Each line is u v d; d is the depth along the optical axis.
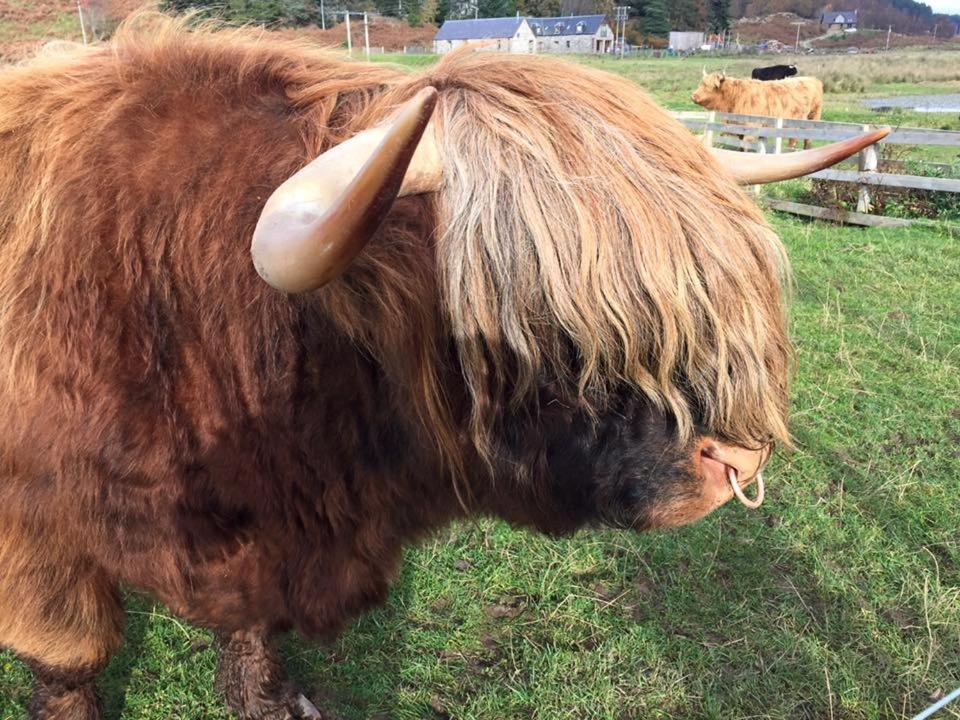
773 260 1.49
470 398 1.60
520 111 1.48
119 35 2.04
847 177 9.53
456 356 1.57
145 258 1.67
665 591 3.18
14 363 1.67
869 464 3.99
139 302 1.66
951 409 4.57
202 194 1.69
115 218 1.68
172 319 1.67
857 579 3.25
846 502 3.71
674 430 1.51
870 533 3.48
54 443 1.69
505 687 2.75
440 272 1.48
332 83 1.81
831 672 2.81
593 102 1.51
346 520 1.86
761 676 2.81
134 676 2.76
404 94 1.62
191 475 1.72
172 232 1.68
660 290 1.38
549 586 3.17
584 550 3.38
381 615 3.04
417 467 1.80
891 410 4.53
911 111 20.80
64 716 2.28
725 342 1.42
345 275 1.51
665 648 2.91
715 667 2.84
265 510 1.79
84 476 1.70
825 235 8.43
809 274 6.88
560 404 1.51
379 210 1.06
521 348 1.44
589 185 1.41
